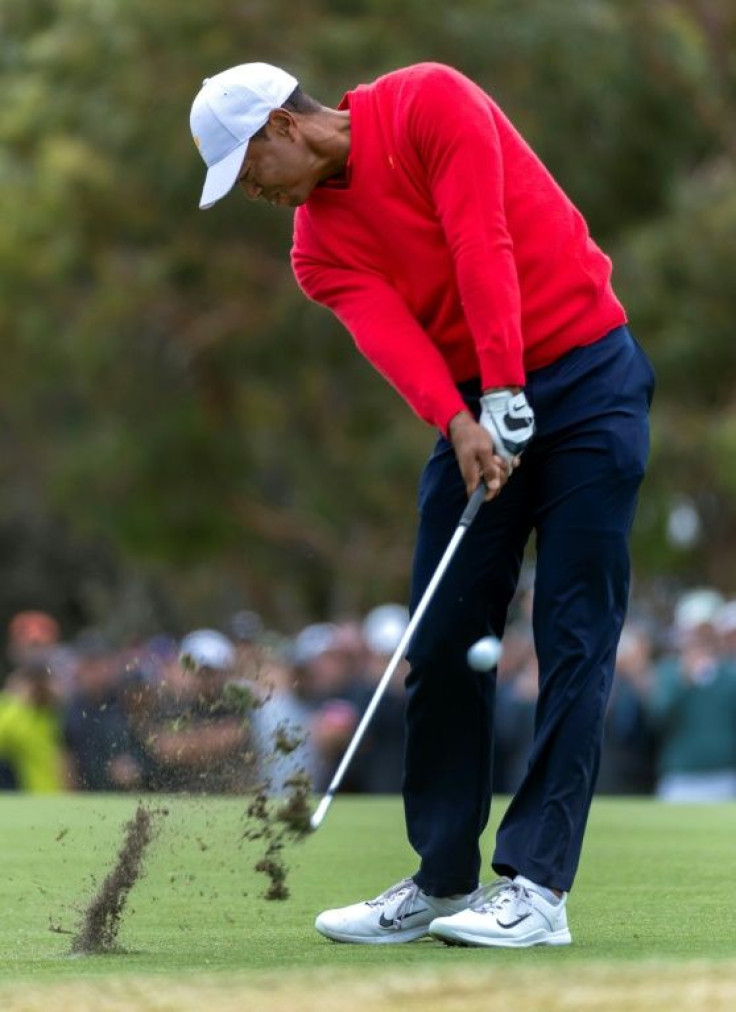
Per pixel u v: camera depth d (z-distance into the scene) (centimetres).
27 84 6469
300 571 7450
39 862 1906
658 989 1051
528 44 5984
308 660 4500
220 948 1398
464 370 1493
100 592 10319
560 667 1445
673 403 6069
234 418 6669
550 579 1457
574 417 1455
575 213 1498
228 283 6341
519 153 1476
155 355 6506
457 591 1479
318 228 1499
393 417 6344
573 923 1525
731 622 4112
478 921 1393
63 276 6481
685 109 6347
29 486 9262
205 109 1462
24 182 6500
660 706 4022
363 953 1359
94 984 1132
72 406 7112
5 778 3869
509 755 3972
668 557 6328
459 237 1416
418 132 1440
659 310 6003
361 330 1483
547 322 1461
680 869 1930
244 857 1945
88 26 6284
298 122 1464
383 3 5997
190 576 8669
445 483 1484
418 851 1494
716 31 6581
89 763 1620
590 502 1451
